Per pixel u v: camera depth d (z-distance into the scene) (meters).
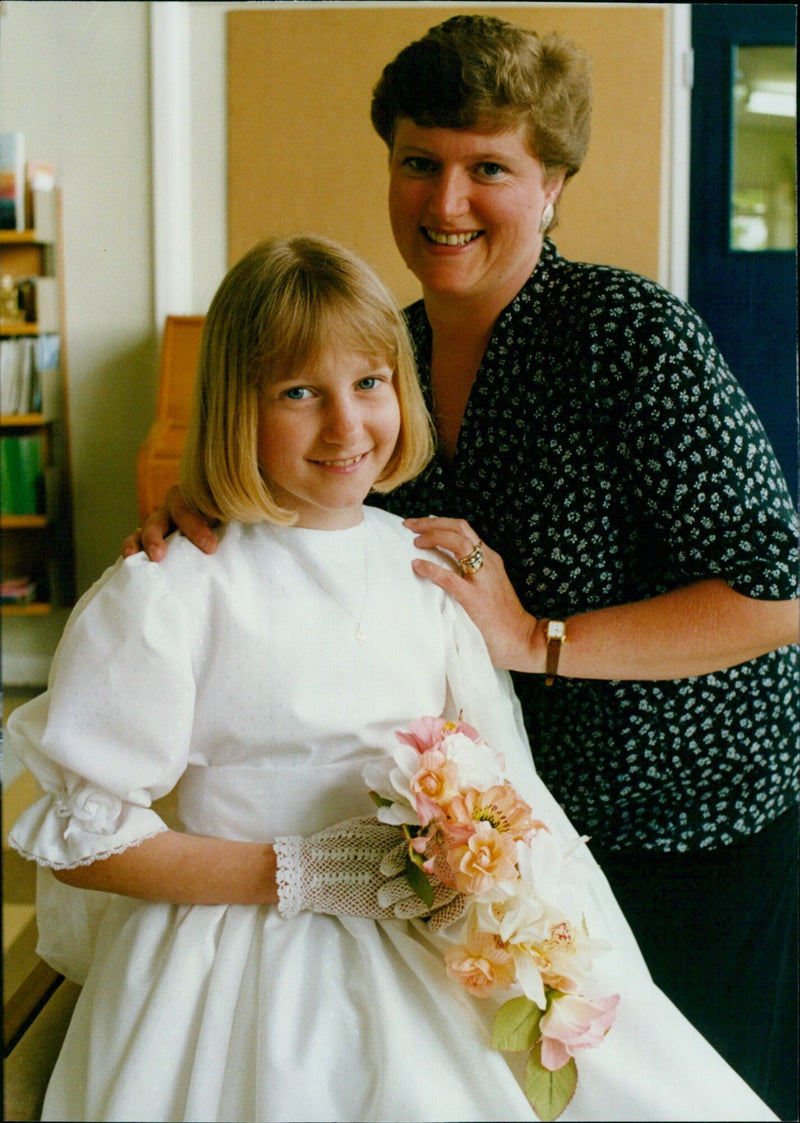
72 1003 1.17
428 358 1.32
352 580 1.11
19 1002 1.20
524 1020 0.93
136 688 0.99
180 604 1.02
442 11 2.82
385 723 1.09
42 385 3.04
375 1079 0.92
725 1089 0.94
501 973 0.93
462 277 1.20
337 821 1.06
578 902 0.98
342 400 1.02
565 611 1.26
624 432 1.17
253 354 1.01
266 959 0.98
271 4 2.85
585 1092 0.93
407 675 1.12
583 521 1.23
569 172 1.22
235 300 1.03
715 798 1.30
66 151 2.96
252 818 1.05
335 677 1.07
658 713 1.25
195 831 1.07
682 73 2.69
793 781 1.33
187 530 1.08
